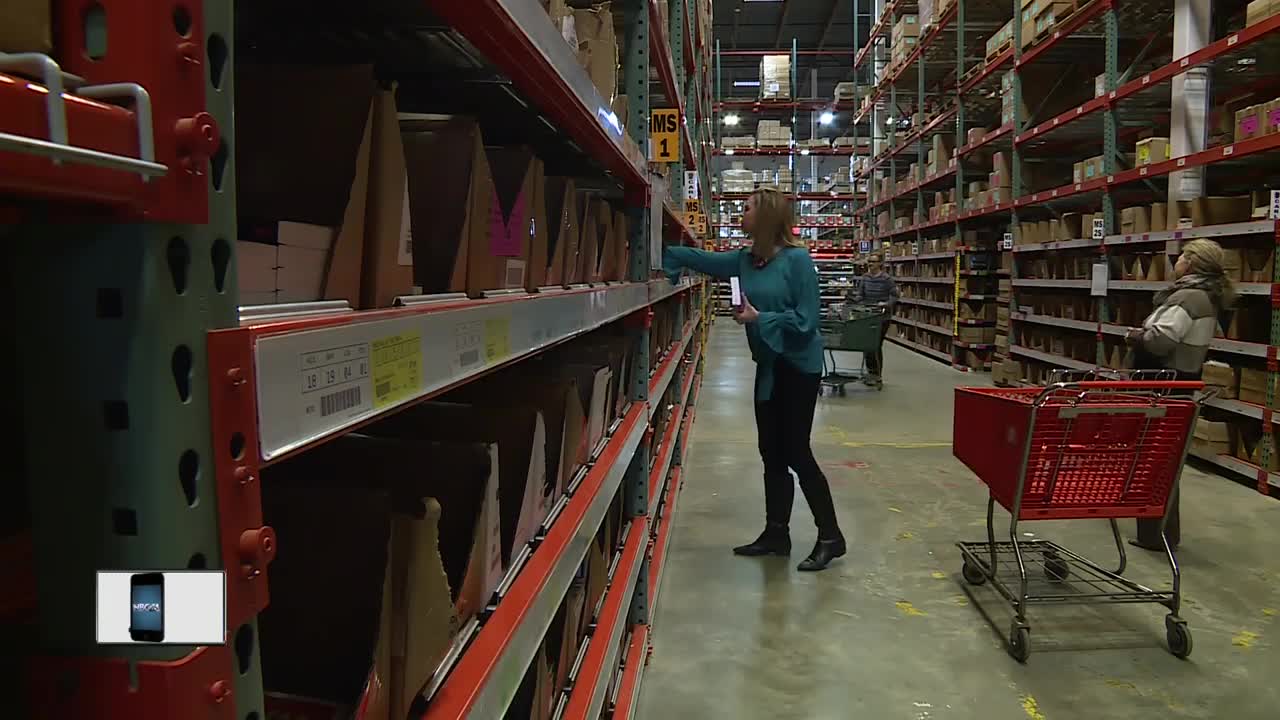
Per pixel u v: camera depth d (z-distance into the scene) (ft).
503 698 2.92
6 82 0.96
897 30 39.91
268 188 2.41
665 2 9.59
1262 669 8.57
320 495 2.54
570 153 7.53
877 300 29.07
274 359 1.52
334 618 2.48
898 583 10.96
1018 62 25.94
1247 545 12.25
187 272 1.31
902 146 41.42
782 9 63.21
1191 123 17.42
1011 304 27.48
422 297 2.73
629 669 7.64
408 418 4.20
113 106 1.14
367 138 2.43
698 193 21.34
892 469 17.20
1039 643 9.18
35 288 1.28
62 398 1.28
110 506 1.28
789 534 12.89
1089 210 27.73
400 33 4.09
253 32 3.96
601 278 6.40
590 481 5.42
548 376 5.63
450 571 3.15
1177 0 17.53
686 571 11.43
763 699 8.00
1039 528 13.25
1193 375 12.46
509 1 2.78
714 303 59.77
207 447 1.35
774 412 11.58
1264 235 15.88
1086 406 8.76
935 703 7.93
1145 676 8.45
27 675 1.35
